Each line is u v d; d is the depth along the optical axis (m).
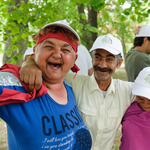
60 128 1.10
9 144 1.14
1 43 3.37
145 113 1.62
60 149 1.08
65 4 4.52
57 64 1.15
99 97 1.74
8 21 2.92
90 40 4.65
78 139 1.21
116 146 3.24
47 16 2.83
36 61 1.13
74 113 1.31
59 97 1.26
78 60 2.60
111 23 7.24
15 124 0.97
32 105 1.04
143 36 2.46
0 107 0.94
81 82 1.83
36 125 1.01
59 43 1.11
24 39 3.32
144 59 2.38
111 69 1.63
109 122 1.71
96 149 1.71
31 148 0.99
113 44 1.60
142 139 1.54
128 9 2.66
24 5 2.72
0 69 1.10
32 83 1.00
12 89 0.98
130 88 1.82
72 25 3.48
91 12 4.67
